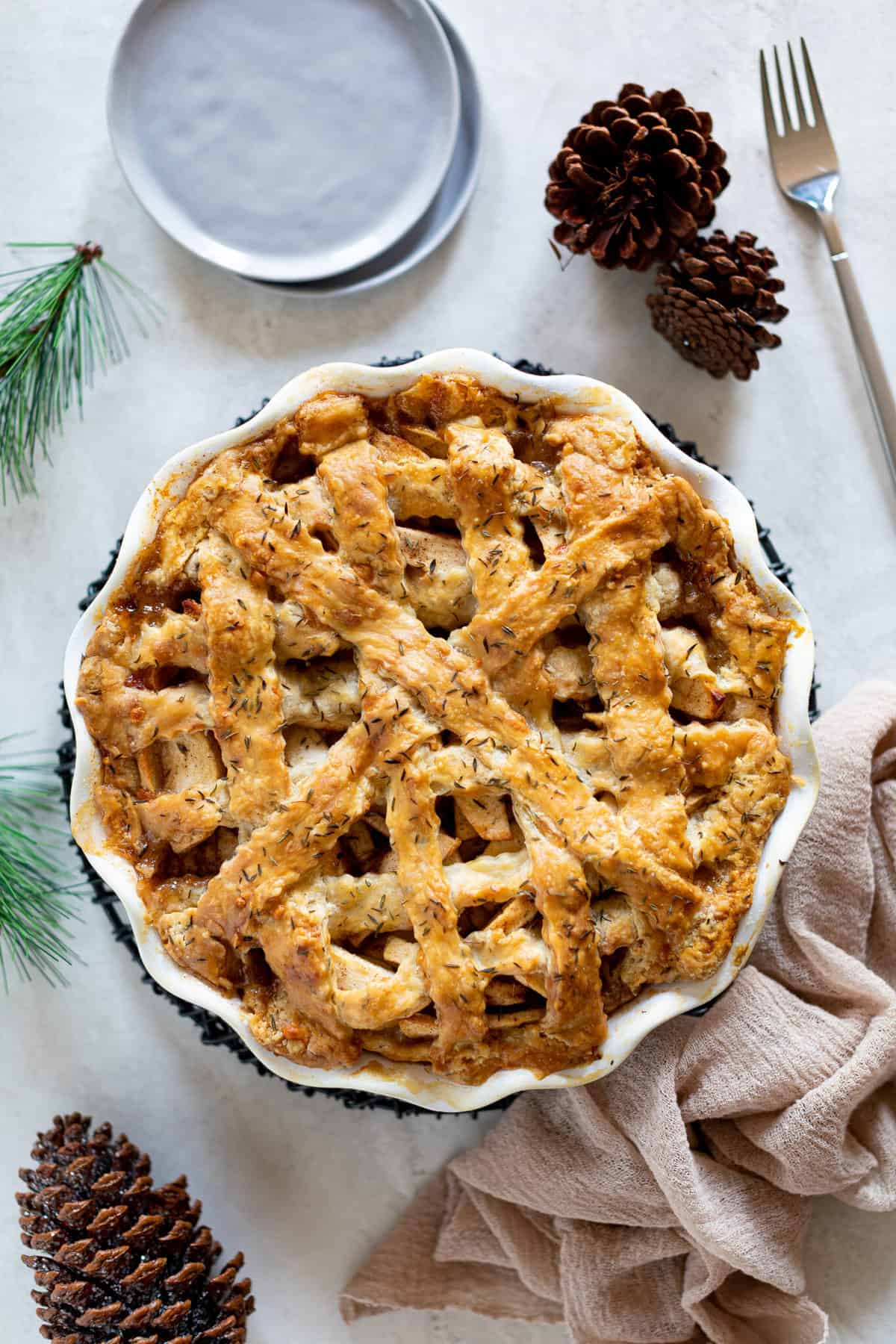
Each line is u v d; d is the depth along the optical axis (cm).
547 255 96
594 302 95
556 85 95
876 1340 94
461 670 80
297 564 81
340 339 96
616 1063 81
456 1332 97
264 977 82
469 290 96
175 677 83
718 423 95
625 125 88
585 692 81
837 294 95
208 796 81
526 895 80
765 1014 89
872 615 95
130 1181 92
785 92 95
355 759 80
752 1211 89
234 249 93
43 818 96
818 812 90
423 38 92
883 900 92
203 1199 96
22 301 92
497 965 80
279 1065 82
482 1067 81
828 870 90
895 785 92
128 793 83
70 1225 89
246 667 81
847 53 95
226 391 96
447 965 79
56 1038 96
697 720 82
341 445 82
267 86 93
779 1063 89
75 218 96
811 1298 95
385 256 94
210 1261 91
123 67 91
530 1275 93
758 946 91
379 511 81
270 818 80
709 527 82
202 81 92
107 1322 87
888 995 89
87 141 96
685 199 88
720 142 95
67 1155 92
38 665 96
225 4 92
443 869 80
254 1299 96
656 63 95
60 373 95
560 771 80
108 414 96
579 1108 90
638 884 80
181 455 82
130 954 96
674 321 91
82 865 95
